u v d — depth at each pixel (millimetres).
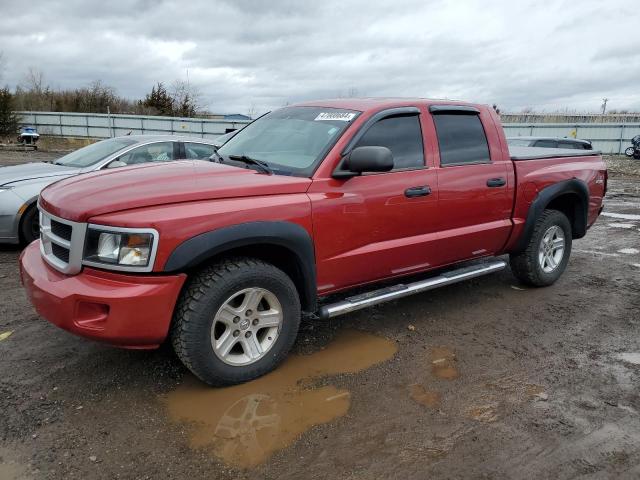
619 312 4684
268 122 4285
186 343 2932
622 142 29531
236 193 3072
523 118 37062
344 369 3469
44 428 2732
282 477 2414
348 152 3553
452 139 4258
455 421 2891
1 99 33094
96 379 3248
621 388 3305
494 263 4770
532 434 2779
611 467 2527
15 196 6000
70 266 2865
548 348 3887
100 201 2850
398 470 2477
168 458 2525
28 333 3883
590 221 5672
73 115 33438
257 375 3260
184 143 7488
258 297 3186
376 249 3711
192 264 2838
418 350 3789
